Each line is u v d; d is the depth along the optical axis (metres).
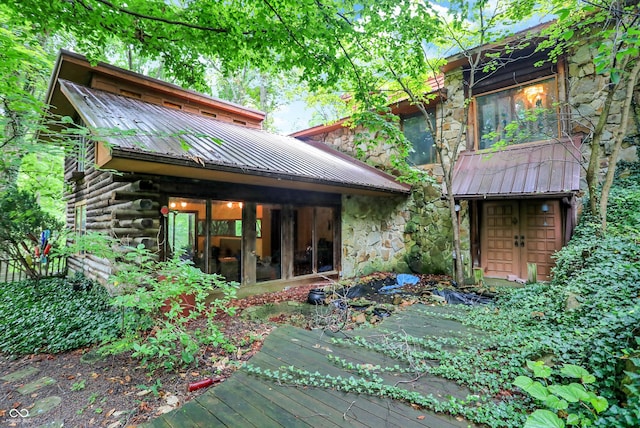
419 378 2.83
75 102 5.27
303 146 9.85
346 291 5.79
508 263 7.73
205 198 5.95
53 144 2.77
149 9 4.19
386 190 8.01
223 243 6.35
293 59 4.66
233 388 2.77
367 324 4.46
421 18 5.97
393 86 8.38
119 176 4.90
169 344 3.67
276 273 7.36
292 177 5.69
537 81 7.34
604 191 5.42
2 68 3.43
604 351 2.46
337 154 10.83
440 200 8.48
